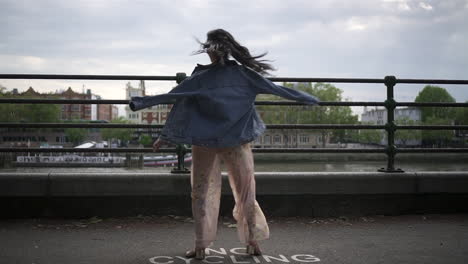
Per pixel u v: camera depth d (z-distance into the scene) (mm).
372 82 5039
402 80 5070
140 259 3246
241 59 3221
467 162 41969
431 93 127500
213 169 3357
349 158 57062
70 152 4512
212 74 3117
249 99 3131
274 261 3227
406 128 5051
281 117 114062
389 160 5047
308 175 4715
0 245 3600
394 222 4629
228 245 3703
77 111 134125
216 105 3027
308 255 3391
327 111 118750
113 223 4418
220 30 3229
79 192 4496
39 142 109375
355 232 4184
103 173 4574
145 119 125625
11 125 4586
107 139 122125
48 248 3523
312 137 115500
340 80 4980
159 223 4426
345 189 4770
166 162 49438
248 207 3264
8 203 4539
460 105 5070
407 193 4891
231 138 3045
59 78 4723
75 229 4176
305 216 4801
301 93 3168
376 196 4910
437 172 4984
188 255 3314
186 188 4594
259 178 4648
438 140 102625
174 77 4762
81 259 3223
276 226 4414
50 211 4574
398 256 3369
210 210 3328
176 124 3104
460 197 5070
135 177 4547
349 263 3188
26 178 4461
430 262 3215
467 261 3242
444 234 4105
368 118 154750
